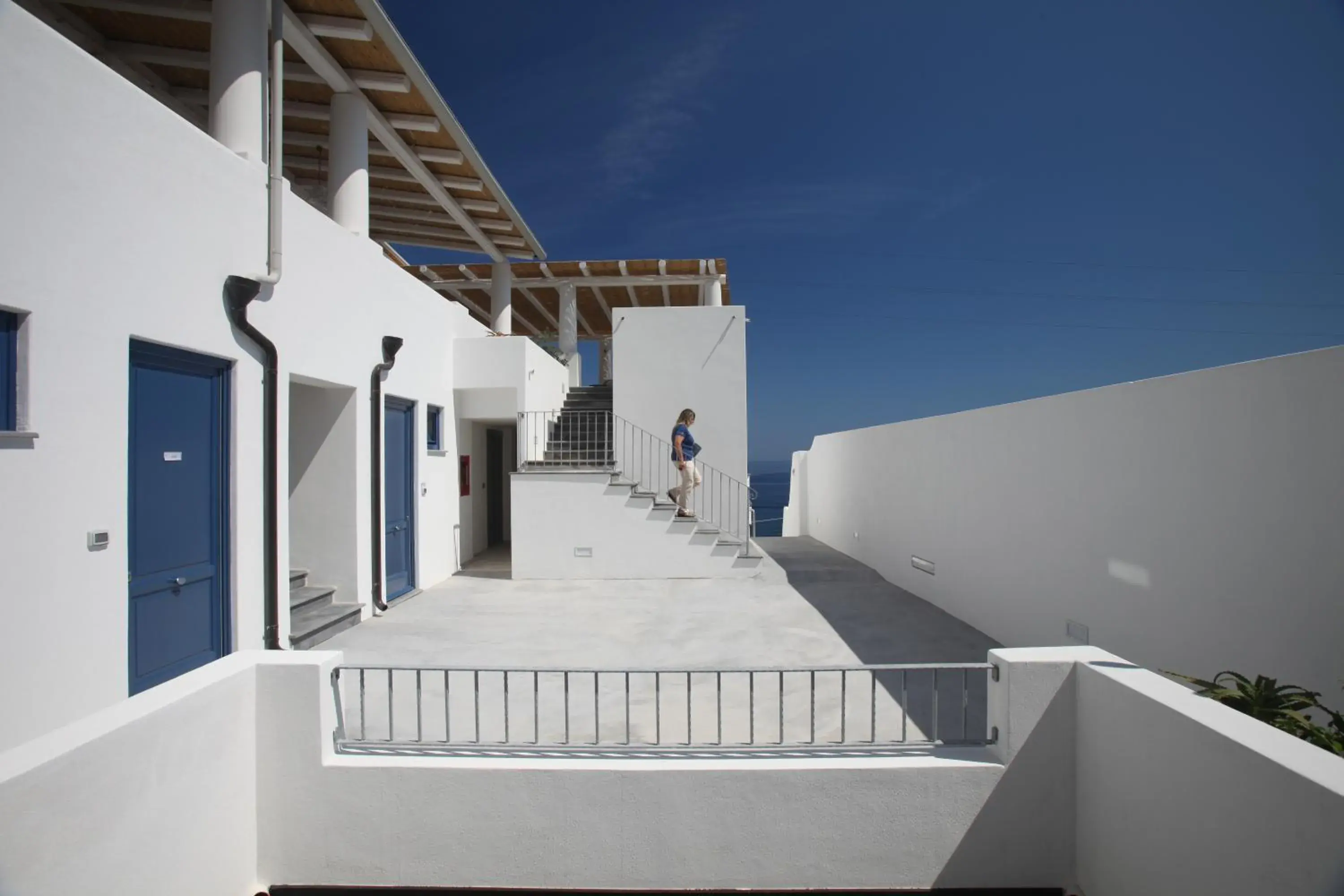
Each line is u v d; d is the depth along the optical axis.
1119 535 4.24
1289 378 3.03
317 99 7.57
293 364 5.42
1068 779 2.89
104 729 2.21
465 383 9.15
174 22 6.38
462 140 7.86
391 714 3.00
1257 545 3.19
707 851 2.86
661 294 14.05
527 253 11.82
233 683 2.76
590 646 5.62
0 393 3.15
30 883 1.92
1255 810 2.01
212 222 4.50
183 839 2.48
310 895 2.88
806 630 6.16
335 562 6.45
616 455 10.17
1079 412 4.68
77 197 3.48
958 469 6.65
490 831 2.86
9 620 3.11
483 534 10.92
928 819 2.88
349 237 6.30
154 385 4.14
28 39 3.20
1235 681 3.32
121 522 3.74
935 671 3.01
